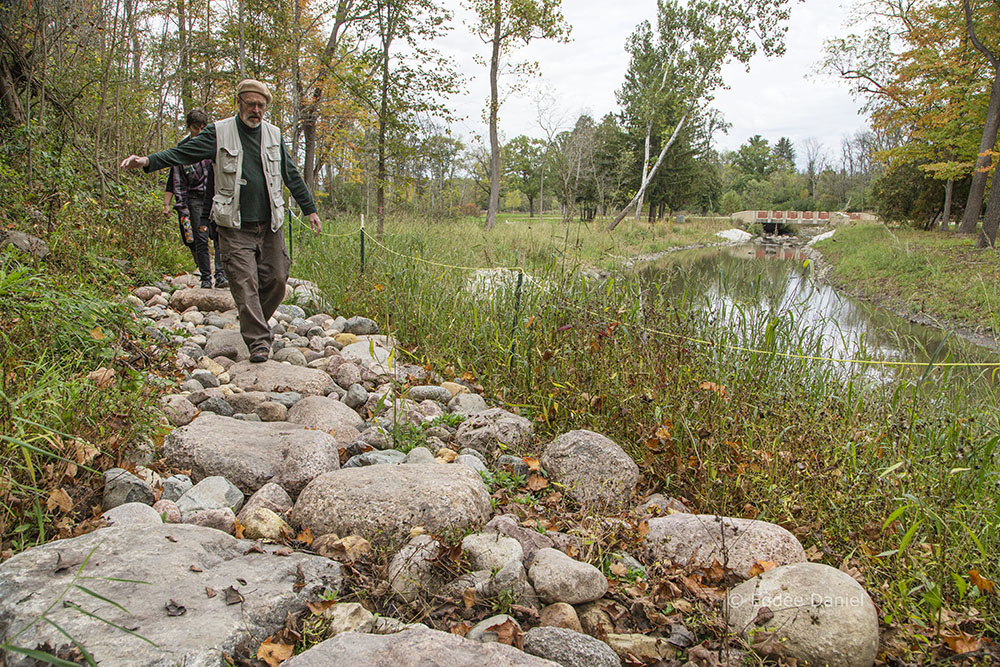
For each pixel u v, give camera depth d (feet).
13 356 10.14
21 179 22.02
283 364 15.65
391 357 15.55
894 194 92.73
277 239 16.38
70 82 28.58
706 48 94.32
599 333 14.74
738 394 13.70
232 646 6.48
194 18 42.50
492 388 16.56
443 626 7.65
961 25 70.74
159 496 9.36
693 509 11.55
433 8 38.65
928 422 12.61
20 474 8.35
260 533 8.83
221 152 15.17
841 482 10.84
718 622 8.07
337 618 7.26
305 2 51.19
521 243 39.65
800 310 18.06
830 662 7.43
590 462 11.41
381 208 41.96
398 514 8.96
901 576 9.00
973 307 36.63
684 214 185.78
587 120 130.62
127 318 13.00
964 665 7.75
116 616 6.48
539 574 8.26
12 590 6.63
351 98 48.57
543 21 80.53
